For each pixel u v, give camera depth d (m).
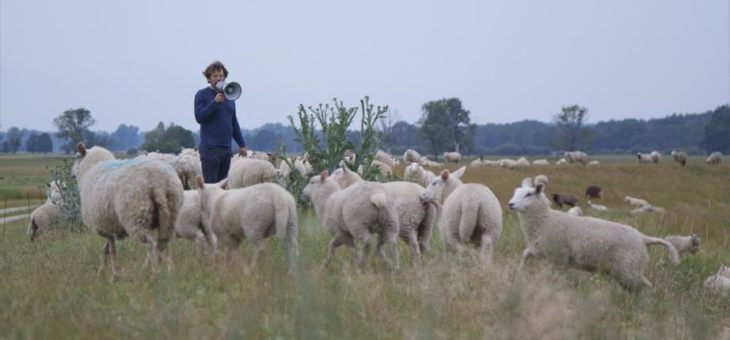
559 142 115.88
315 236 12.05
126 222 9.24
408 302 8.06
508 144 161.75
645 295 8.80
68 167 17.19
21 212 26.00
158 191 9.31
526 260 9.98
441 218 10.81
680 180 41.75
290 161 18.50
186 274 9.09
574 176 41.28
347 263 9.64
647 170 46.03
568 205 30.02
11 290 8.43
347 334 6.79
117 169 9.45
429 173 18.94
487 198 10.40
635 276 8.99
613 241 9.03
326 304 7.07
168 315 7.28
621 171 45.38
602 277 9.23
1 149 150.75
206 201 10.91
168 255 9.66
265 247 10.29
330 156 16.86
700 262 11.73
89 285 8.57
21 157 107.31
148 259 9.51
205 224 10.98
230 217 10.38
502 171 39.59
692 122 161.38
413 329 7.12
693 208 27.80
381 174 17.47
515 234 13.42
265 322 7.15
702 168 48.91
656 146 155.38
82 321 7.24
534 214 9.59
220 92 13.62
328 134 16.95
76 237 14.53
